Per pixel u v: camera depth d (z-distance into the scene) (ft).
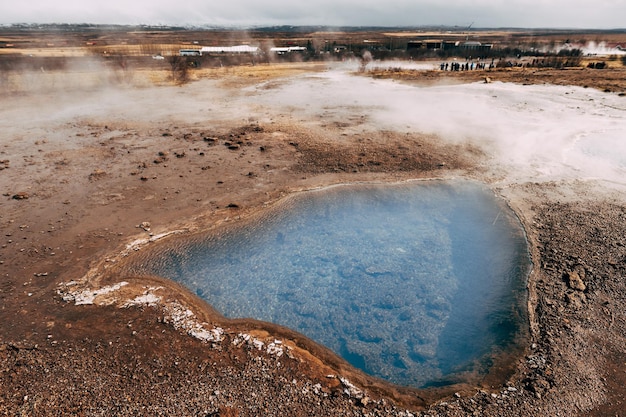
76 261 26.25
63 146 47.29
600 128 50.96
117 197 34.81
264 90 84.07
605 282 23.47
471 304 23.67
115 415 15.88
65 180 37.96
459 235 30.25
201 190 36.24
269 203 33.86
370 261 27.73
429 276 26.35
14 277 24.61
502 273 25.43
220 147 47.16
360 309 23.68
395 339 21.62
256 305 23.59
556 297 22.48
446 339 21.53
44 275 24.82
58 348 19.33
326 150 45.91
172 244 28.30
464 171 39.86
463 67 118.62
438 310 23.58
